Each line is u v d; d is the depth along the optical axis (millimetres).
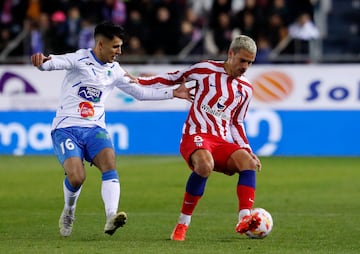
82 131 28969
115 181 28125
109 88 29531
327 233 31531
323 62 64250
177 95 30219
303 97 60344
